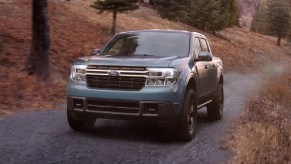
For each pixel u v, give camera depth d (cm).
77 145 661
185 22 4278
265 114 869
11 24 1702
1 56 1351
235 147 668
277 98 1416
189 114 722
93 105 686
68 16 2303
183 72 698
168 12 3384
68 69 1502
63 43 1762
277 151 616
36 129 769
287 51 6425
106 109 681
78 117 715
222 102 1010
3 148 622
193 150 659
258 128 727
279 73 3061
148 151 642
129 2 2189
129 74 671
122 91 668
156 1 3472
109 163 570
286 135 689
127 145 675
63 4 2583
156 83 668
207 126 884
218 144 704
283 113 952
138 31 848
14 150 614
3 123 801
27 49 1503
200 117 1021
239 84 2052
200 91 801
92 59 711
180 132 698
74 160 578
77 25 2192
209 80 878
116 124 857
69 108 713
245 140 671
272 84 1712
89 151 628
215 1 4403
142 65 671
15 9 1952
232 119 983
